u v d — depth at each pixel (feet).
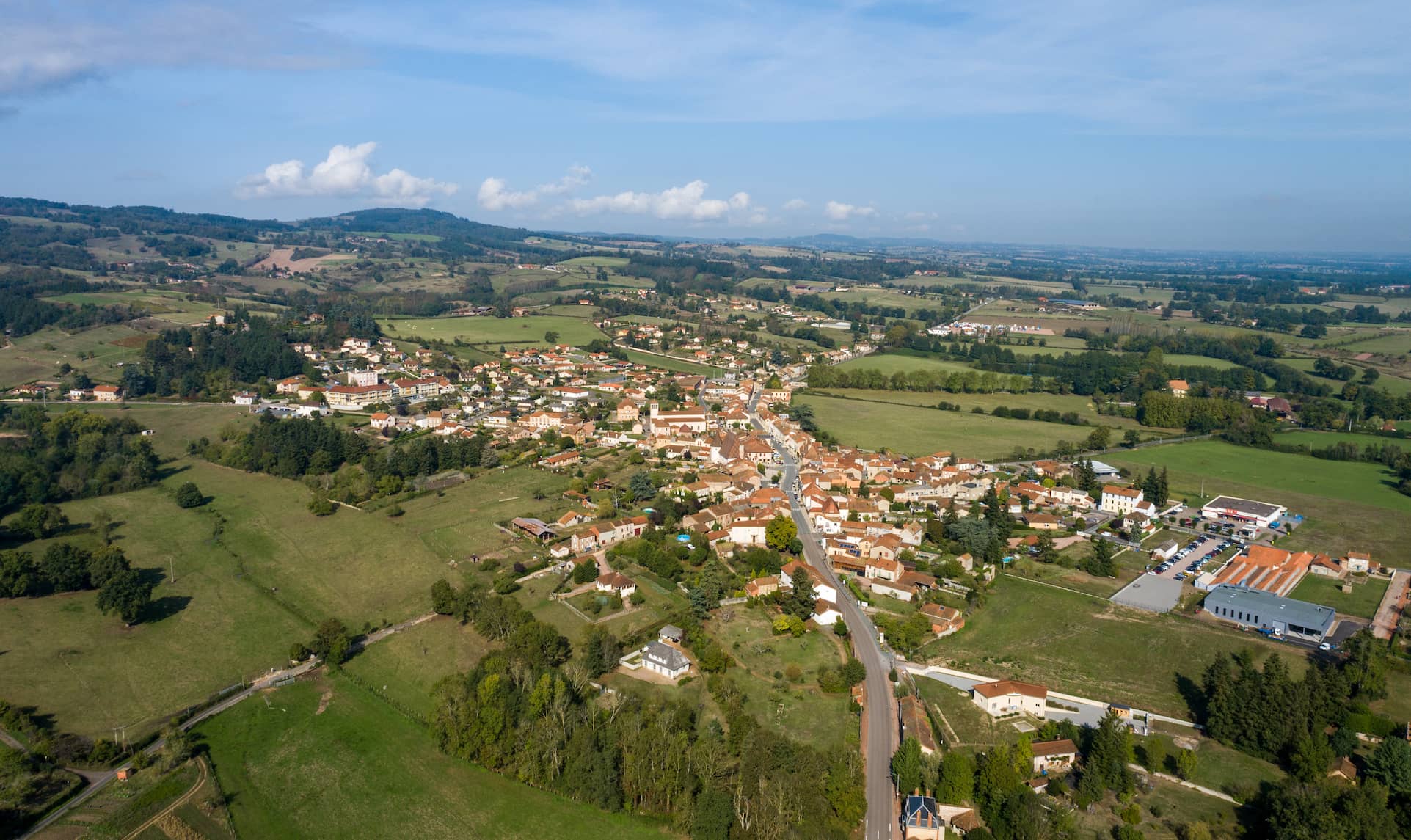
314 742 513.04
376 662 600.80
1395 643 609.83
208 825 442.09
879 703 544.21
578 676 547.08
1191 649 608.60
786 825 428.97
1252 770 482.28
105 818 441.27
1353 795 430.20
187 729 522.88
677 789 460.55
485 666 558.97
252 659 606.55
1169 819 441.27
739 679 565.94
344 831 442.09
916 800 440.86
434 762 499.92
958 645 625.41
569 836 441.27
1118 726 501.56
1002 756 458.09
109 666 588.91
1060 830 427.33
